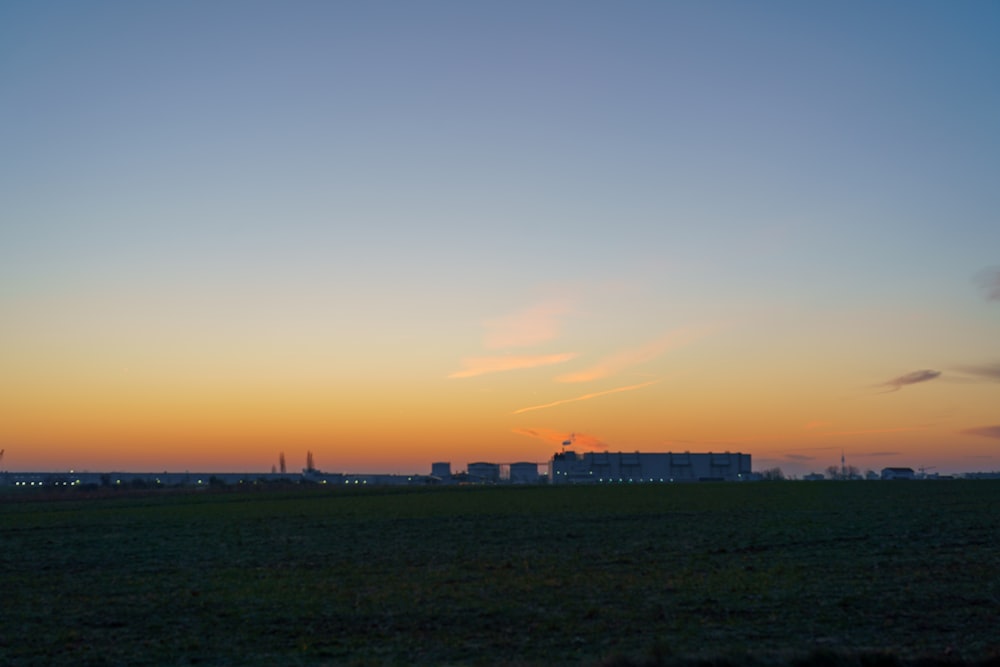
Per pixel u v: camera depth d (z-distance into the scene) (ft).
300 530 215.51
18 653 87.15
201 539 196.44
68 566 153.17
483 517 246.47
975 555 146.51
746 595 110.52
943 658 69.36
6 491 488.02
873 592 111.34
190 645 89.35
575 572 134.62
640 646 83.71
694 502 297.12
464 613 103.09
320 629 96.17
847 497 313.73
